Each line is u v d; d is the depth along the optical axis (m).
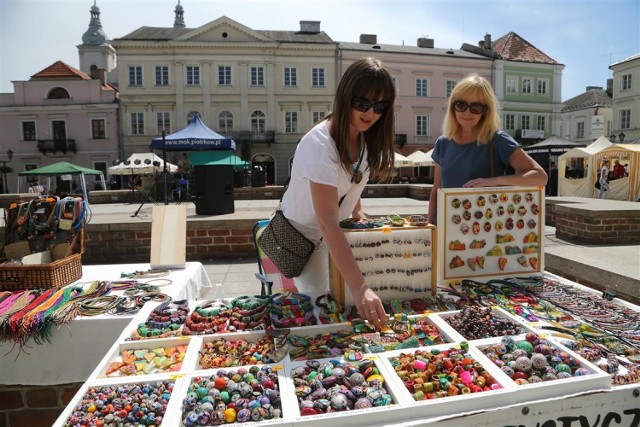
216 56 32.66
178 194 17.42
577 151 15.25
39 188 21.72
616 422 1.38
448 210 2.31
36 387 2.44
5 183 32.62
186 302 2.28
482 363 1.48
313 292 2.24
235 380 1.41
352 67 1.79
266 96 33.41
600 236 6.80
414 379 1.38
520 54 39.03
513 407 1.29
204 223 6.38
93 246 6.05
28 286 2.84
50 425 2.47
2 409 2.45
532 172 2.42
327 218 1.77
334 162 1.83
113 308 2.50
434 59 36.06
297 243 2.24
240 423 1.20
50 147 32.97
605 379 1.38
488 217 2.38
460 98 2.57
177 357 1.64
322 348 1.61
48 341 2.34
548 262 4.17
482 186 2.40
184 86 32.72
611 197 14.16
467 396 1.28
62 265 2.97
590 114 41.94
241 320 1.94
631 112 34.41
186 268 3.64
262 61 33.09
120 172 18.61
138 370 1.55
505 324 1.81
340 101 1.81
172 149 11.19
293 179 2.18
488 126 2.61
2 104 33.38
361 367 1.47
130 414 1.28
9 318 2.29
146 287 2.92
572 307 2.04
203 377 1.46
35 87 33.16
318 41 34.34
